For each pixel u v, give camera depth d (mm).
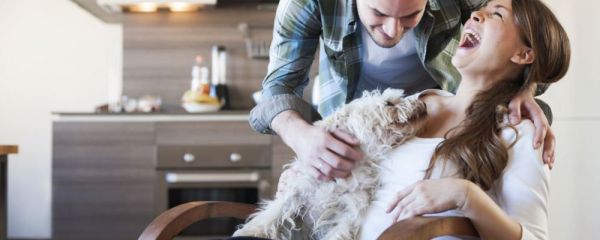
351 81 1776
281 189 1395
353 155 1295
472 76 1348
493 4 1346
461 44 1361
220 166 3340
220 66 3838
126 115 3359
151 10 3852
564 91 2730
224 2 3857
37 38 4012
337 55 1715
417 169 1280
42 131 4023
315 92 3535
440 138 1324
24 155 4012
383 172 1316
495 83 1337
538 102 1532
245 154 3334
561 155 2732
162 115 3350
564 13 2736
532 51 1279
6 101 4016
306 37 1691
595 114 2715
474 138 1245
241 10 3906
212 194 3342
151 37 3893
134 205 3346
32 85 4020
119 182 3352
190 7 3766
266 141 3336
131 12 3875
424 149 1304
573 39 2730
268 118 1536
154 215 3338
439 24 1635
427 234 1018
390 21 1313
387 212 1135
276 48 1715
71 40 4012
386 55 1717
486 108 1285
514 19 1293
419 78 1779
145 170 3352
